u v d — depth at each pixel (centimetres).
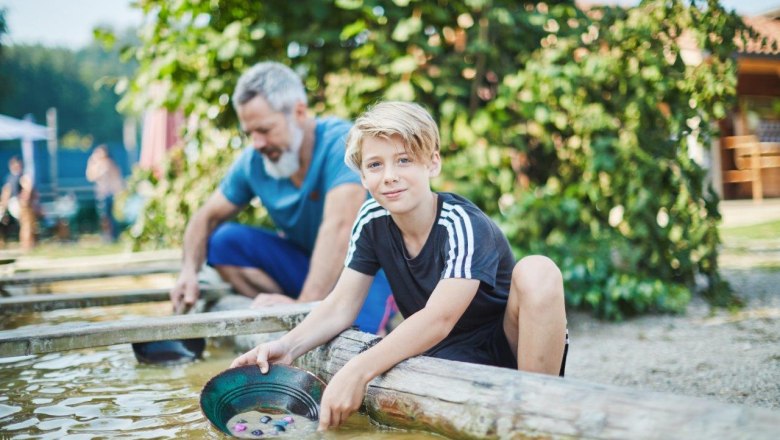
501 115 461
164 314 418
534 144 496
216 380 211
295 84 345
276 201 363
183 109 520
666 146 443
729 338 353
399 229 225
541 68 446
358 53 473
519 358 204
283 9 495
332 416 196
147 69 509
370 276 238
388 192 209
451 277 204
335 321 234
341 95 482
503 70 481
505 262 224
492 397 175
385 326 340
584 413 157
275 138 336
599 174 455
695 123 443
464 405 180
